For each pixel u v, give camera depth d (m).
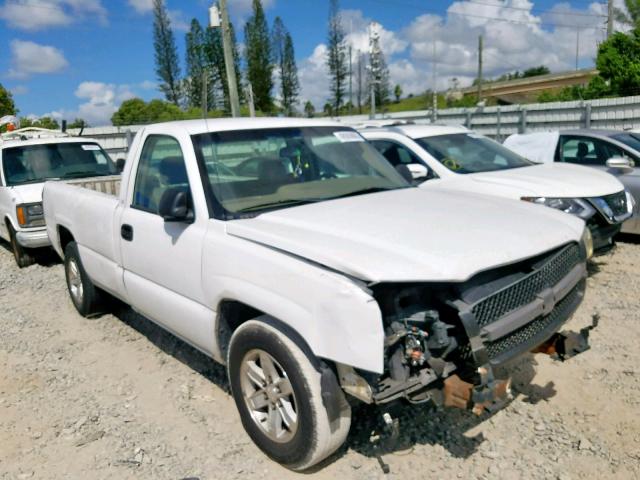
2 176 8.45
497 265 2.86
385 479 3.11
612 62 27.78
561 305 3.40
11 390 4.38
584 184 6.16
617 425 3.48
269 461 3.33
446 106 62.44
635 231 7.58
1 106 34.69
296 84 60.62
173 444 3.55
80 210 5.23
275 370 3.17
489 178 6.46
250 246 3.21
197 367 4.65
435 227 3.17
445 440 3.43
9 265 8.62
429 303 2.88
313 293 2.78
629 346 4.52
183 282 3.75
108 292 5.26
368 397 2.70
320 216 3.41
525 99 60.38
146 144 4.38
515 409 3.72
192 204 3.70
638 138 8.38
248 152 4.01
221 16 21.20
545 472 3.10
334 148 4.43
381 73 62.00
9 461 3.44
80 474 3.29
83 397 4.22
